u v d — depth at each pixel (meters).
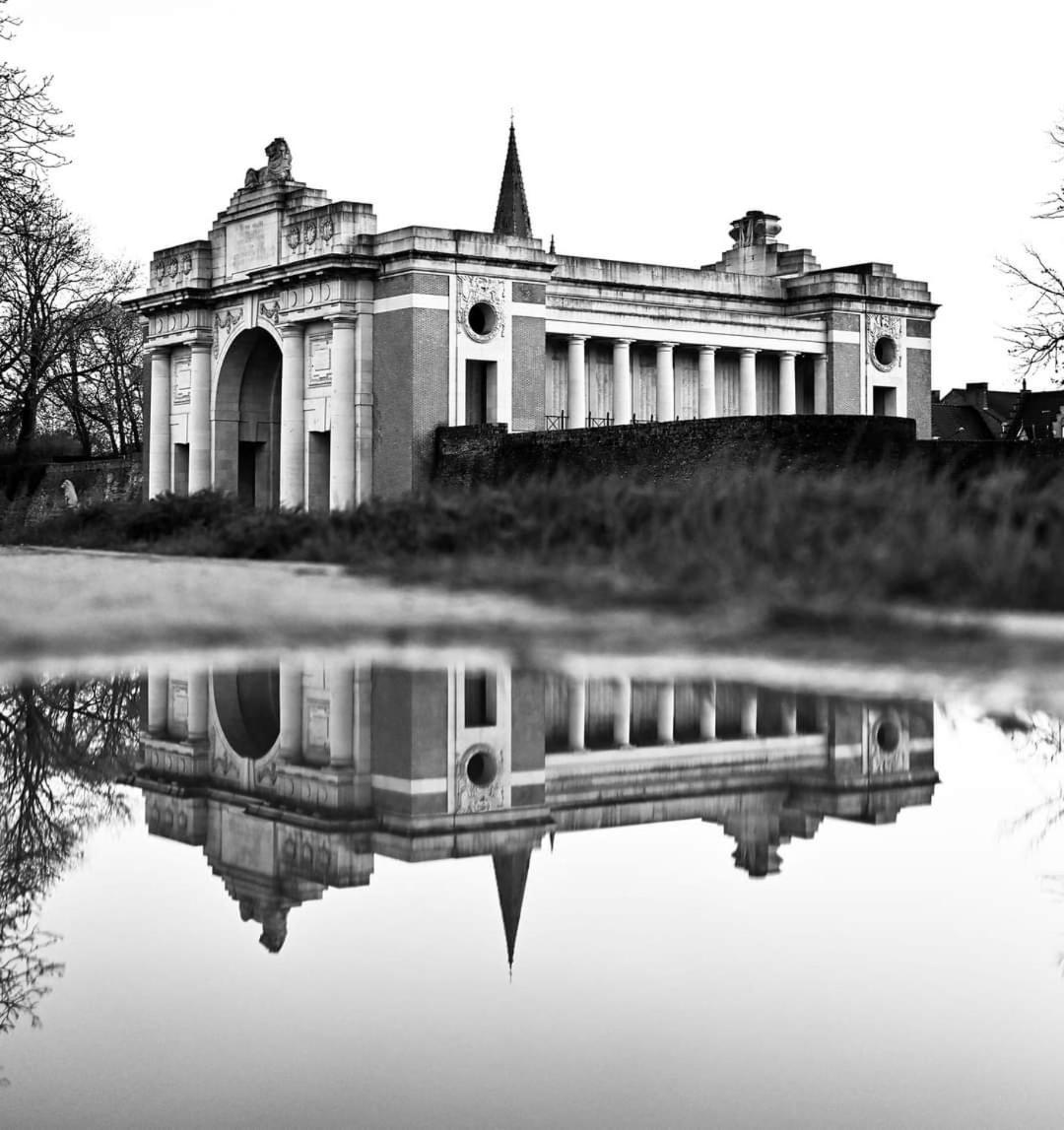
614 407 86.12
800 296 94.38
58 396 123.69
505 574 28.42
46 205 85.88
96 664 21.42
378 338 77.56
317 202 81.69
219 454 87.81
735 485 30.95
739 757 17.88
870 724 17.27
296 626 24.17
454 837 15.55
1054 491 27.52
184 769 17.30
